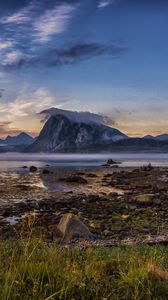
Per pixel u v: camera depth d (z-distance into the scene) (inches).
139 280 280.1
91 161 6727.4
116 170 3572.8
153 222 968.3
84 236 743.1
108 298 261.1
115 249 462.0
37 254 316.2
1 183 2148.1
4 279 252.1
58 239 714.2
